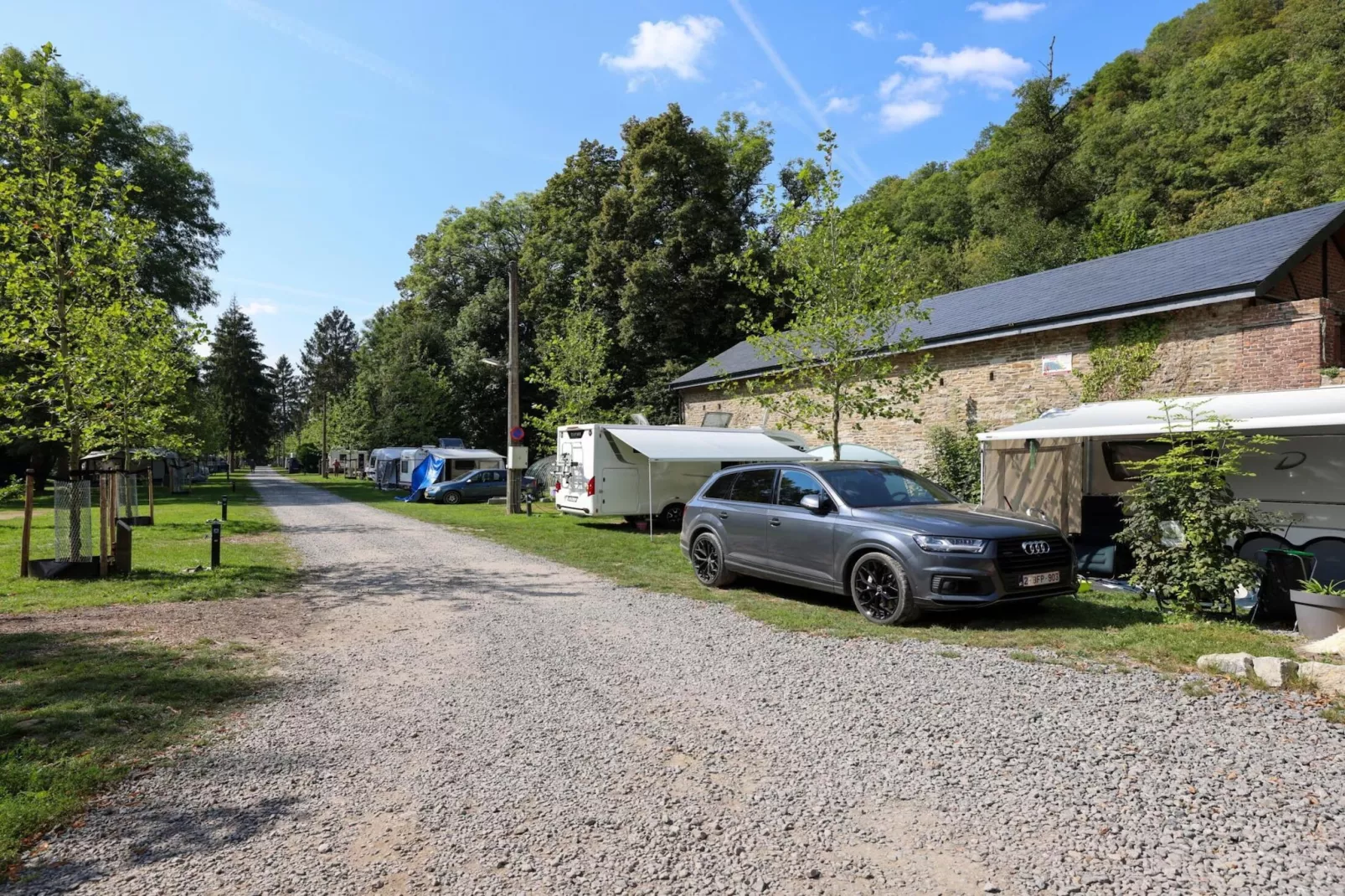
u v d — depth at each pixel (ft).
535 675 19.27
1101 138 141.08
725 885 9.43
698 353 119.75
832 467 29.04
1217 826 10.40
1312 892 8.80
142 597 30.04
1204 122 126.72
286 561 41.57
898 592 23.59
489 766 13.41
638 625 25.03
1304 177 105.19
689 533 33.53
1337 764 12.20
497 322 155.84
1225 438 23.21
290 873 9.89
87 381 39.78
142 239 45.19
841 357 44.98
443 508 87.15
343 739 14.92
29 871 10.00
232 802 12.09
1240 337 40.68
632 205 121.60
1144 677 17.21
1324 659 17.13
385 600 30.09
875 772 12.75
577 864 10.02
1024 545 23.17
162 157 108.17
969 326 56.13
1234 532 21.76
